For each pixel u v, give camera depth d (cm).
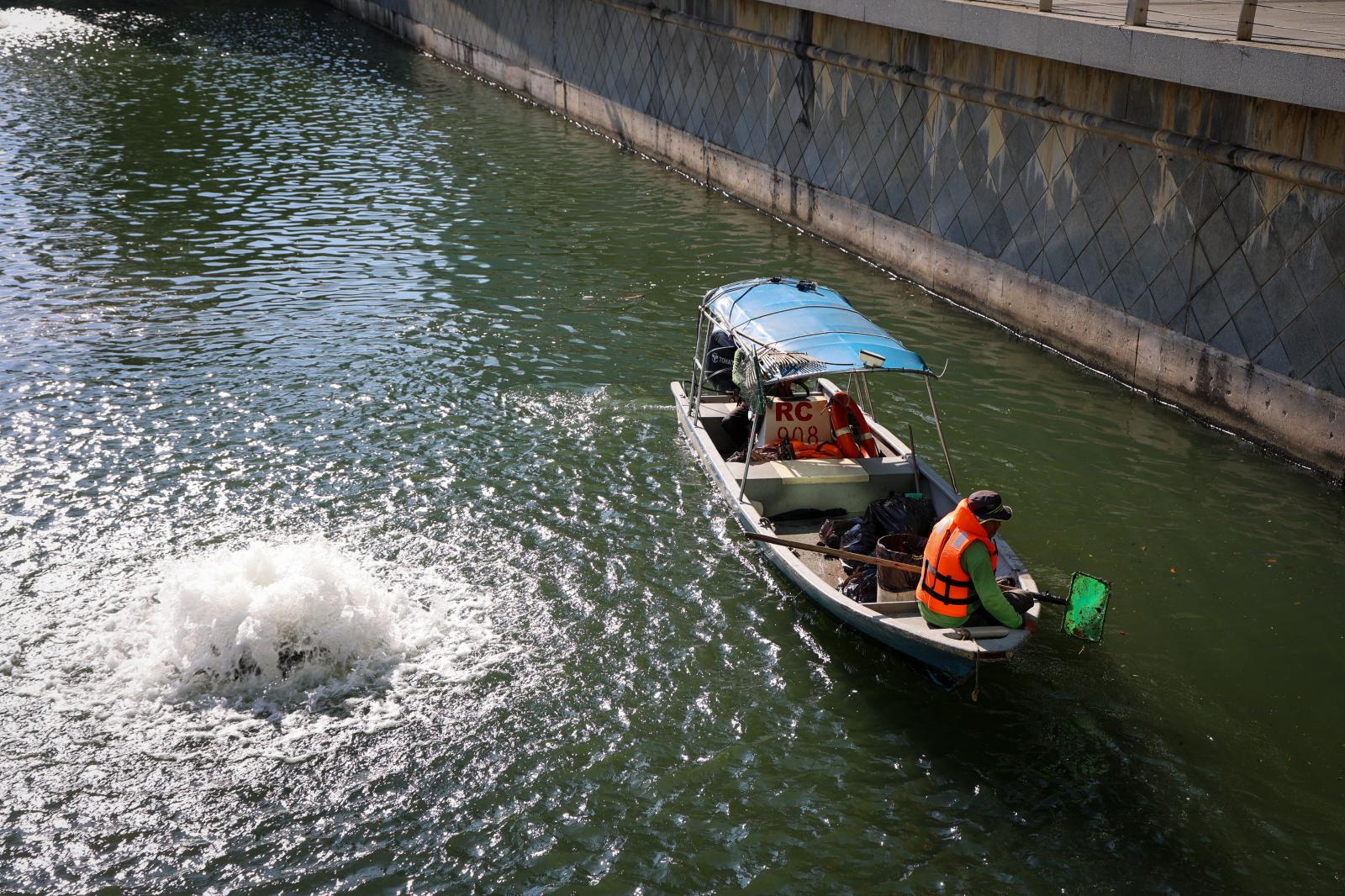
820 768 755
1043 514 1066
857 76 1764
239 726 773
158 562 954
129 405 1244
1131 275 1309
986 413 1272
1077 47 1310
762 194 2100
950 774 752
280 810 708
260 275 1695
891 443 1096
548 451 1163
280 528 1009
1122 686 837
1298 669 857
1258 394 1170
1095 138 1323
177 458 1131
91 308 1537
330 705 794
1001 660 769
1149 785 743
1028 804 727
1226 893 662
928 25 1565
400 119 2847
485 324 1512
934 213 1641
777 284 1173
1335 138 1037
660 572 962
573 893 655
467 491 1084
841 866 679
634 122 2575
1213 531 1037
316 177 2269
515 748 763
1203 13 1426
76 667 823
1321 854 691
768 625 898
